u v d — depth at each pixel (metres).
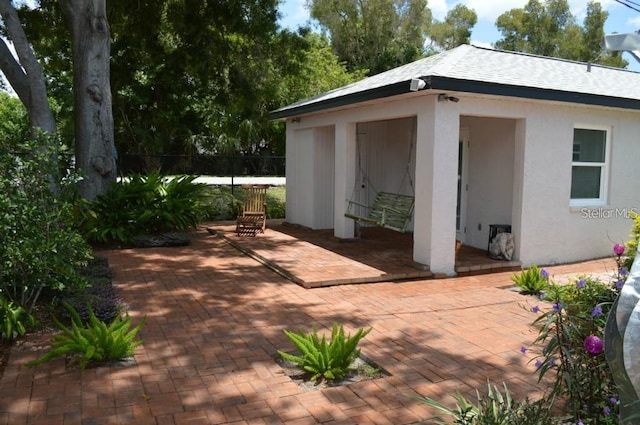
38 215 5.23
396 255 9.13
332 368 4.18
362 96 8.59
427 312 6.11
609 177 9.80
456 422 3.05
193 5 15.27
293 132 13.08
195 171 23.84
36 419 3.46
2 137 5.71
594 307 3.23
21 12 14.51
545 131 8.76
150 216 10.57
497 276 8.15
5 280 5.30
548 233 9.03
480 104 8.03
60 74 25.11
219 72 17.61
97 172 10.65
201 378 4.18
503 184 9.29
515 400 3.83
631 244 5.27
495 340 5.16
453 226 8.03
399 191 11.99
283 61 18.03
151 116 25.52
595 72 10.93
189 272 8.08
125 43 18.08
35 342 4.92
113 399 3.78
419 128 8.04
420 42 44.94
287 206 13.55
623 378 2.24
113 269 8.20
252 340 5.09
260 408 3.69
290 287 7.21
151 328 5.40
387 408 3.72
